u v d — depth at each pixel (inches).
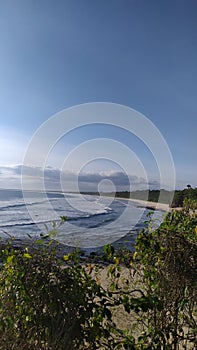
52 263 88.3
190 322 91.7
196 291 89.7
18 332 81.9
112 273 98.4
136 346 93.2
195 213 113.5
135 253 98.9
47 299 84.4
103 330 88.9
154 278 94.4
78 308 85.7
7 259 85.7
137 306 86.4
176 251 91.6
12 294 83.7
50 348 81.1
